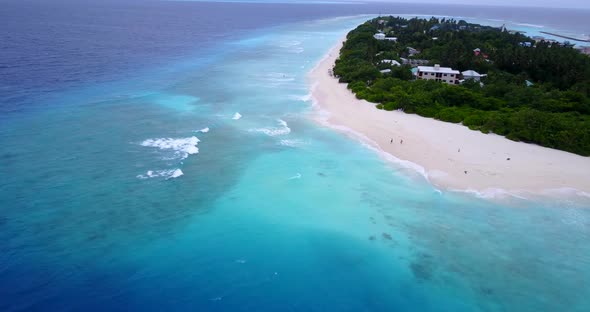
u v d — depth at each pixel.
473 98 70.75
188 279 31.67
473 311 29.80
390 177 46.75
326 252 35.34
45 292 29.11
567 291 31.56
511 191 44.12
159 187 42.81
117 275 31.31
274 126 61.69
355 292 31.50
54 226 35.59
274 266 33.62
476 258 34.75
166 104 70.25
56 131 54.91
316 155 52.06
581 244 36.62
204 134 57.25
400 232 37.78
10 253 32.12
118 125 58.62
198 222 37.97
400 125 62.78
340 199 42.44
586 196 43.50
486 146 55.25
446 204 41.81
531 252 35.47
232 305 29.72
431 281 32.44
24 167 44.62
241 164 48.97
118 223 36.75
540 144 56.31
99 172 44.75
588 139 54.22
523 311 29.77
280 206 41.03
